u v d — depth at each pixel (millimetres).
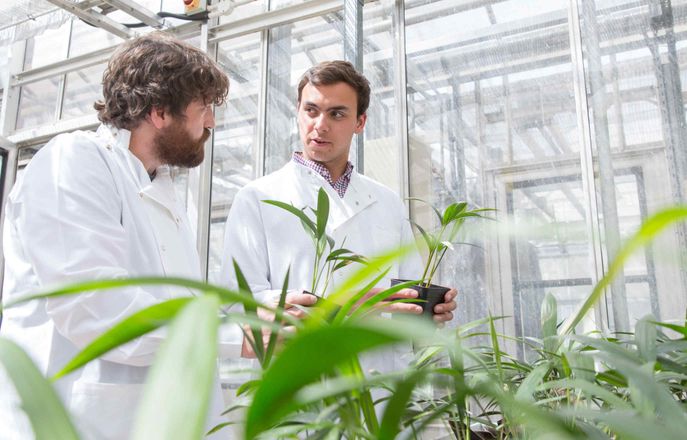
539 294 1934
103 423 989
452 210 859
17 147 3500
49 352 1021
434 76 2299
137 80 1174
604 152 1949
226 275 1436
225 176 2723
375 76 2395
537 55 2135
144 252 1147
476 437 617
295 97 2664
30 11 2984
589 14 2059
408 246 270
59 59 3488
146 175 1228
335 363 182
